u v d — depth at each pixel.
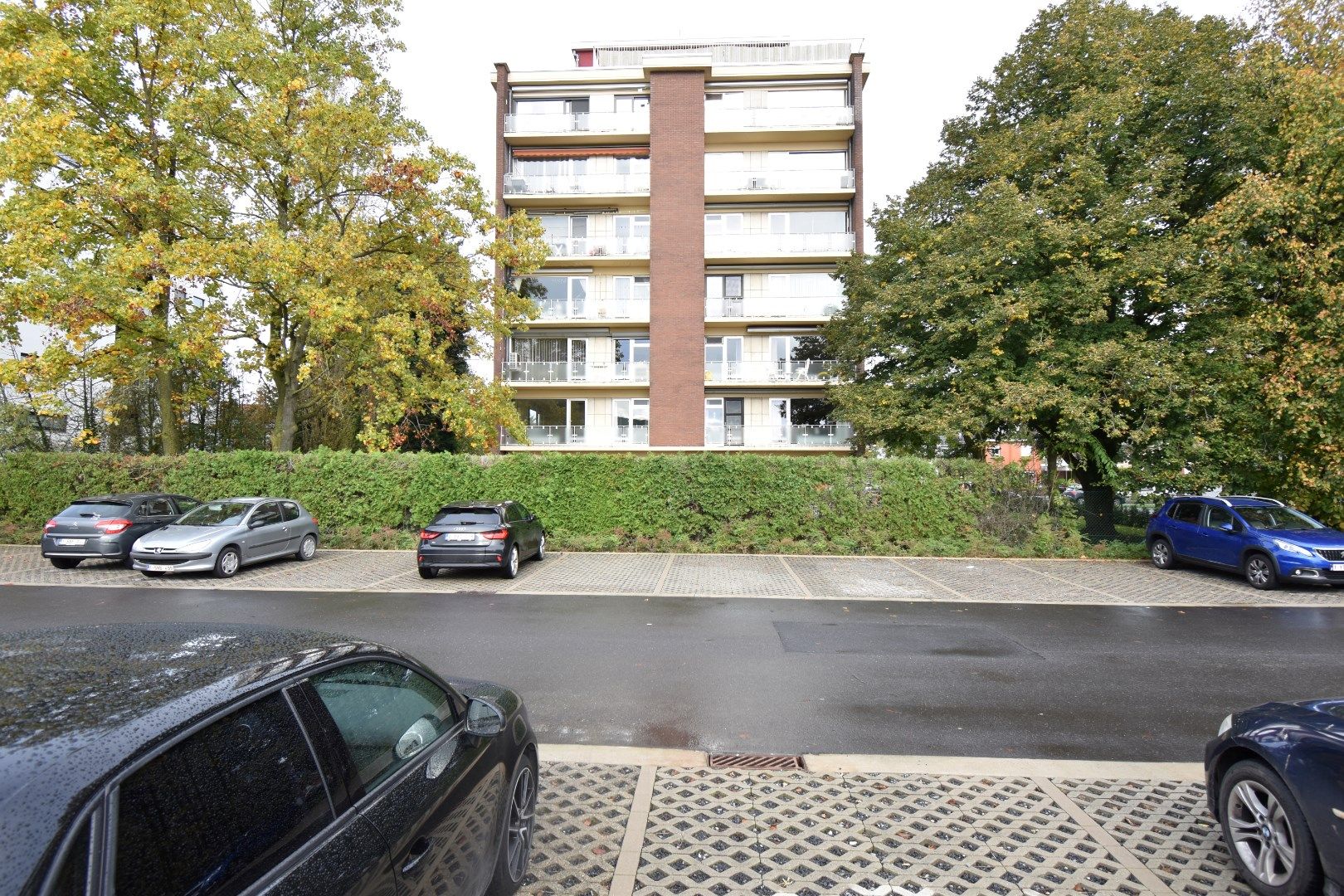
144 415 26.05
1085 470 19.44
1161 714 5.25
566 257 28.86
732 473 16.36
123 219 15.41
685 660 6.73
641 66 28.61
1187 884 3.00
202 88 15.50
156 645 2.03
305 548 14.00
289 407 18.72
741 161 29.48
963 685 5.95
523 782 3.08
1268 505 12.16
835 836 3.37
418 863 2.01
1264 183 13.71
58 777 1.29
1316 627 8.38
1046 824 3.52
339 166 16.66
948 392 17.55
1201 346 14.62
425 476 16.80
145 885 1.29
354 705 2.14
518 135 28.80
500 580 11.74
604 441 29.12
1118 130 15.75
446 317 18.28
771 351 29.05
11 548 15.07
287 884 1.54
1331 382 12.80
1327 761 2.70
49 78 14.19
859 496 16.14
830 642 7.46
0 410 21.20
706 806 3.68
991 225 16.09
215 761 1.58
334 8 19.00
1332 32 14.46
